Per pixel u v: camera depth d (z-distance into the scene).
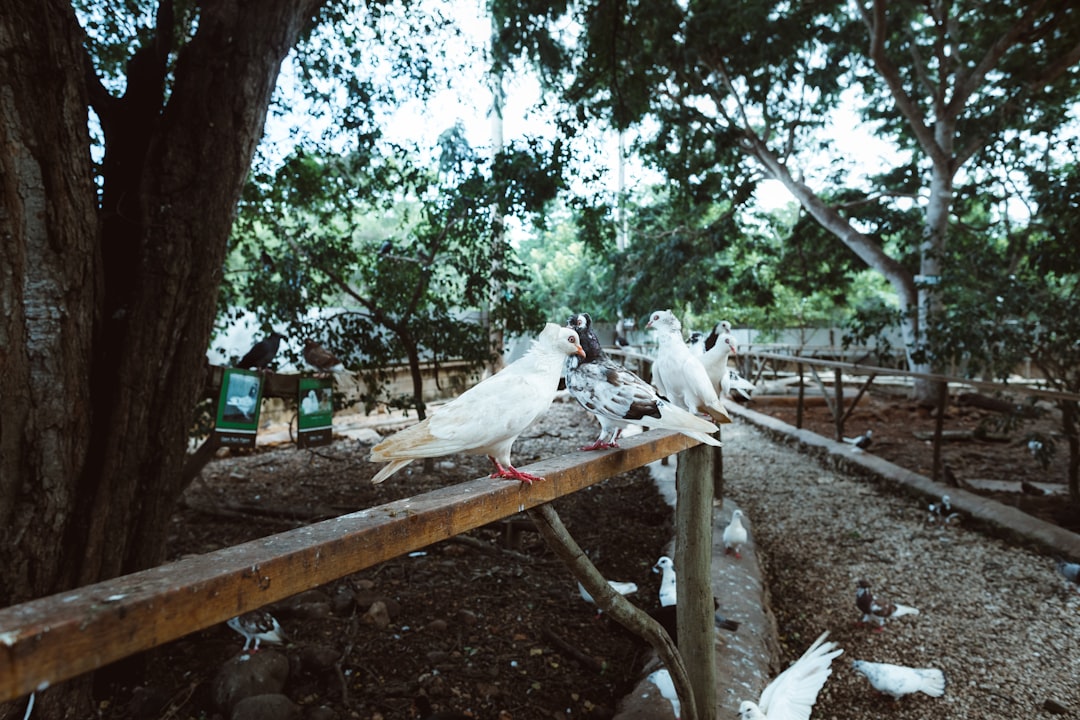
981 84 11.56
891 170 13.38
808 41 11.00
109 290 2.90
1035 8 8.88
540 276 19.61
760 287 14.07
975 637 3.99
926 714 3.29
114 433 2.78
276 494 6.28
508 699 3.10
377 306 6.52
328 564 1.15
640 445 2.22
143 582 0.93
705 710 2.61
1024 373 16.25
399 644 3.51
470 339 6.80
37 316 2.37
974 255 11.26
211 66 3.02
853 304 21.52
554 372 2.05
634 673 3.31
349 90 5.55
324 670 3.21
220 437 4.04
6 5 2.18
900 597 4.54
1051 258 8.09
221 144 3.03
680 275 13.59
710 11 9.31
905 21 10.99
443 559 4.69
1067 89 10.65
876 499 6.67
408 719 2.92
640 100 8.54
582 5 7.34
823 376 16.48
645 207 14.45
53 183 2.37
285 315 6.04
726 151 11.55
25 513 2.42
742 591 4.13
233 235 6.03
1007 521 5.48
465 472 7.22
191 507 5.54
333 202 6.55
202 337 3.07
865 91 13.09
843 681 3.59
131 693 3.00
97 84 3.12
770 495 6.86
